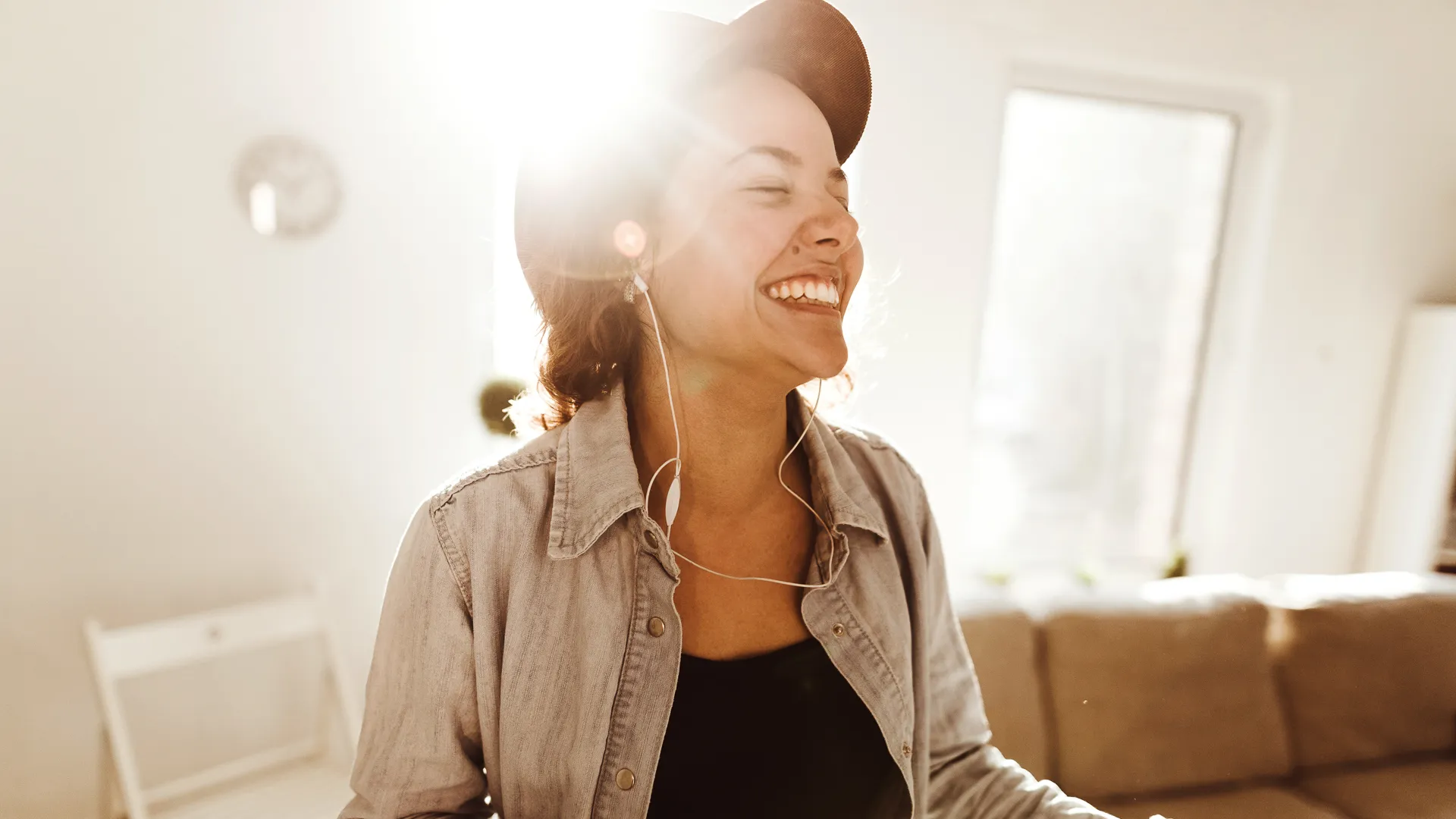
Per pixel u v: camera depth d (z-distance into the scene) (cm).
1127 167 269
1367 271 286
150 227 197
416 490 229
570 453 63
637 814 58
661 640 60
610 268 60
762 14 56
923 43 234
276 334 211
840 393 79
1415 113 279
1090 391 279
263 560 217
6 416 191
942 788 76
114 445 200
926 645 73
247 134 202
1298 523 298
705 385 59
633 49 57
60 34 185
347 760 204
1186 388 289
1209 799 175
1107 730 173
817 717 62
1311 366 287
